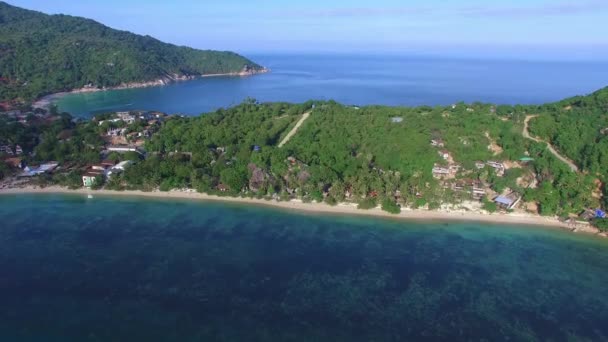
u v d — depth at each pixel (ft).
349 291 319.47
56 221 437.99
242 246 385.70
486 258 365.20
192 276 338.54
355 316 292.61
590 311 298.35
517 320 289.53
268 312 296.10
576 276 339.57
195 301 307.78
